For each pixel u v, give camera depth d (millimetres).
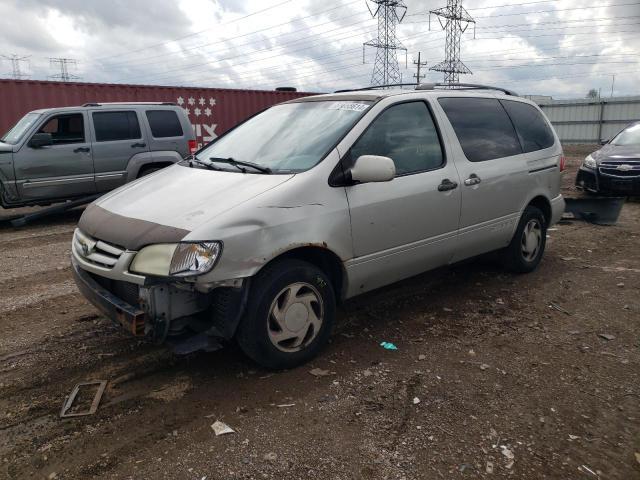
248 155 4102
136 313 3082
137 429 2963
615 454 2756
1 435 2920
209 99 15477
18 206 9008
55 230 8828
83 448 2805
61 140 9203
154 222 3242
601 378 3516
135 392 3350
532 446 2812
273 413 3102
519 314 4641
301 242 3412
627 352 3898
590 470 2633
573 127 33781
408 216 4082
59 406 3201
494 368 3648
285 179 3516
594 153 11086
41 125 9023
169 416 3080
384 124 4082
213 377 3521
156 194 3678
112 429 2963
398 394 3303
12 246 7574
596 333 4238
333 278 3871
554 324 4422
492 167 4902
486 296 5082
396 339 4105
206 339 3324
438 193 4309
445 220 4426
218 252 3072
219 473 2604
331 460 2697
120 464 2680
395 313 4637
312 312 3621
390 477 2576
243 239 3164
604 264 6246
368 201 3791
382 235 3924
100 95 13273
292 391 3336
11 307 4879
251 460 2697
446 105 4723
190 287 3111
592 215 8758
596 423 3016
